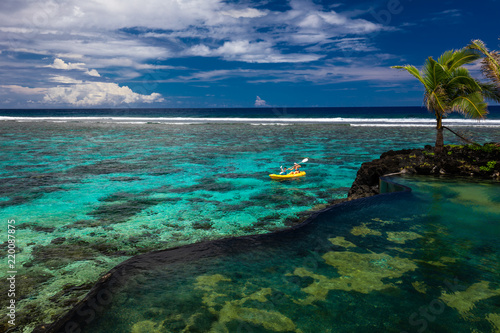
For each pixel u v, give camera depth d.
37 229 8.99
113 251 7.54
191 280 4.04
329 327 3.13
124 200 12.16
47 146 28.61
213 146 29.33
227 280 4.05
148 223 9.59
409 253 4.84
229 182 15.36
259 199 12.36
